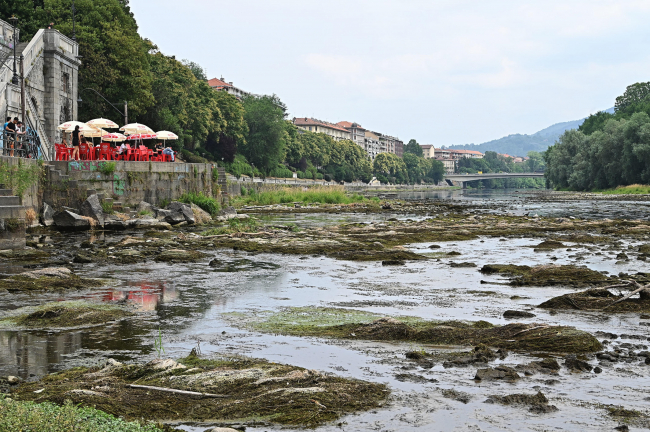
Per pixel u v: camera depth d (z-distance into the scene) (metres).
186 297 14.05
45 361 8.77
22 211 21.86
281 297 14.19
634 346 9.62
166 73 78.81
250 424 6.40
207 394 7.12
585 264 19.83
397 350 9.50
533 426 6.39
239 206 57.50
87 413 5.96
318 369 8.41
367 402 7.02
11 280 15.30
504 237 30.34
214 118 100.69
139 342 9.88
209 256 22.02
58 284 15.06
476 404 7.03
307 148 164.62
